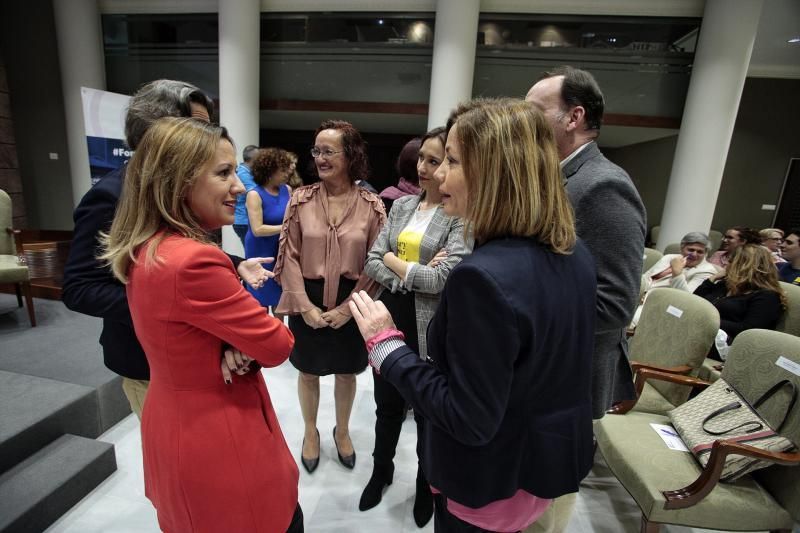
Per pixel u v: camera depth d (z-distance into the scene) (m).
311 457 1.71
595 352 1.04
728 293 2.45
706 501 1.19
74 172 4.89
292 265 1.51
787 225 5.77
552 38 3.91
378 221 1.57
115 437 1.83
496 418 0.57
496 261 0.57
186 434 0.73
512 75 4.02
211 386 0.74
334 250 1.48
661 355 1.87
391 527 1.45
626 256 0.90
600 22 3.82
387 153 6.31
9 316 2.75
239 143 4.23
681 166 3.75
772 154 5.68
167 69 4.64
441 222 1.30
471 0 3.67
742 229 3.38
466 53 3.78
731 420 1.33
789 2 3.80
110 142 3.53
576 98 0.96
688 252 2.97
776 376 1.29
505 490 0.66
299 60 4.32
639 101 3.91
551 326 0.60
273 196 2.68
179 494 0.76
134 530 1.37
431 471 0.73
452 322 0.58
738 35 3.36
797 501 1.18
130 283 0.70
